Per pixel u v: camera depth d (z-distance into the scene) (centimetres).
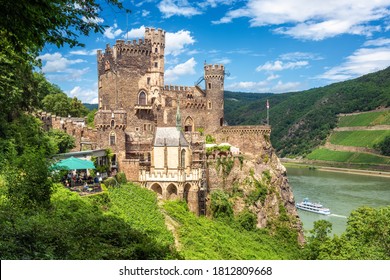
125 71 11750
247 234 9812
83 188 6359
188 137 11512
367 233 6750
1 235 3055
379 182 19400
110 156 8825
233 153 11581
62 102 13075
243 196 11012
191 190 8944
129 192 7706
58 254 3147
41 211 4162
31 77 6800
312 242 8281
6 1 2248
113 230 4338
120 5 2809
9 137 6084
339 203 14475
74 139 9181
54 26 2606
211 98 12938
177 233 6600
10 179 4156
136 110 11750
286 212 11681
